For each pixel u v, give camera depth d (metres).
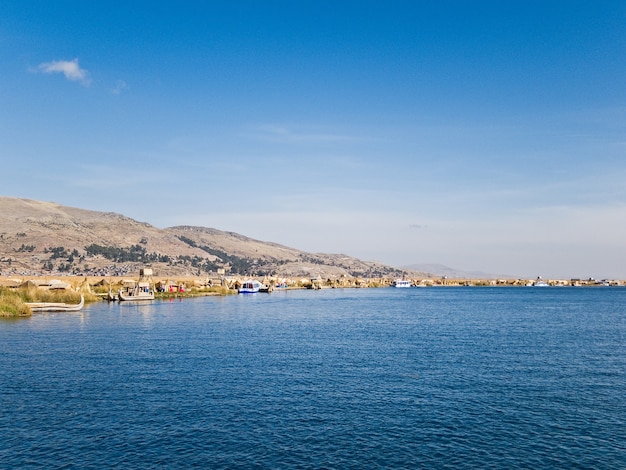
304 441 27.75
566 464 25.14
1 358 49.88
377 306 148.75
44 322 83.69
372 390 38.53
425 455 26.06
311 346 60.44
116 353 53.50
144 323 84.88
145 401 34.75
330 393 37.50
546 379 42.69
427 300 192.00
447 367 47.56
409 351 57.12
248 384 39.94
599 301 187.38
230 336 69.31
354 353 55.31
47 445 26.73
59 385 38.84
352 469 24.30
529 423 31.05
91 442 27.20
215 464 24.64
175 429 29.33
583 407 34.38
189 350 56.25
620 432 29.56
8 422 30.17
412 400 35.84
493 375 44.16
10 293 102.81
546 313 121.31
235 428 29.64
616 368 47.62
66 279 186.25
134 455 25.58
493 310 132.50
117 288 170.75
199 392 37.28
